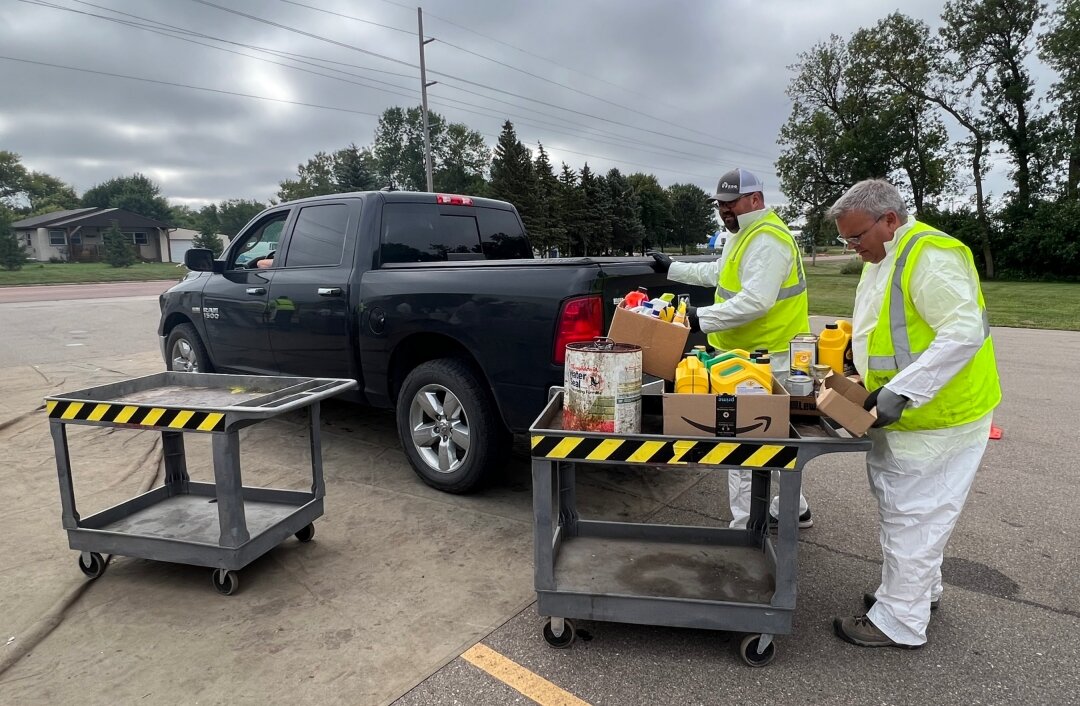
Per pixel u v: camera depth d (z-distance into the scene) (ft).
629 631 8.63
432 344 13.46
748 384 7.63
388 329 13.41
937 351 6.93
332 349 14.67
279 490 11.39
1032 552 10.81
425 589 9.63
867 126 119.75
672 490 13.65
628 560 9.29
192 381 11.68
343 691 7.41
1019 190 113.29
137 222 205.46
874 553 10.84
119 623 8.78
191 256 16.79
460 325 12.19
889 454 7.82
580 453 7.69
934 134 118.73
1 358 29.94
